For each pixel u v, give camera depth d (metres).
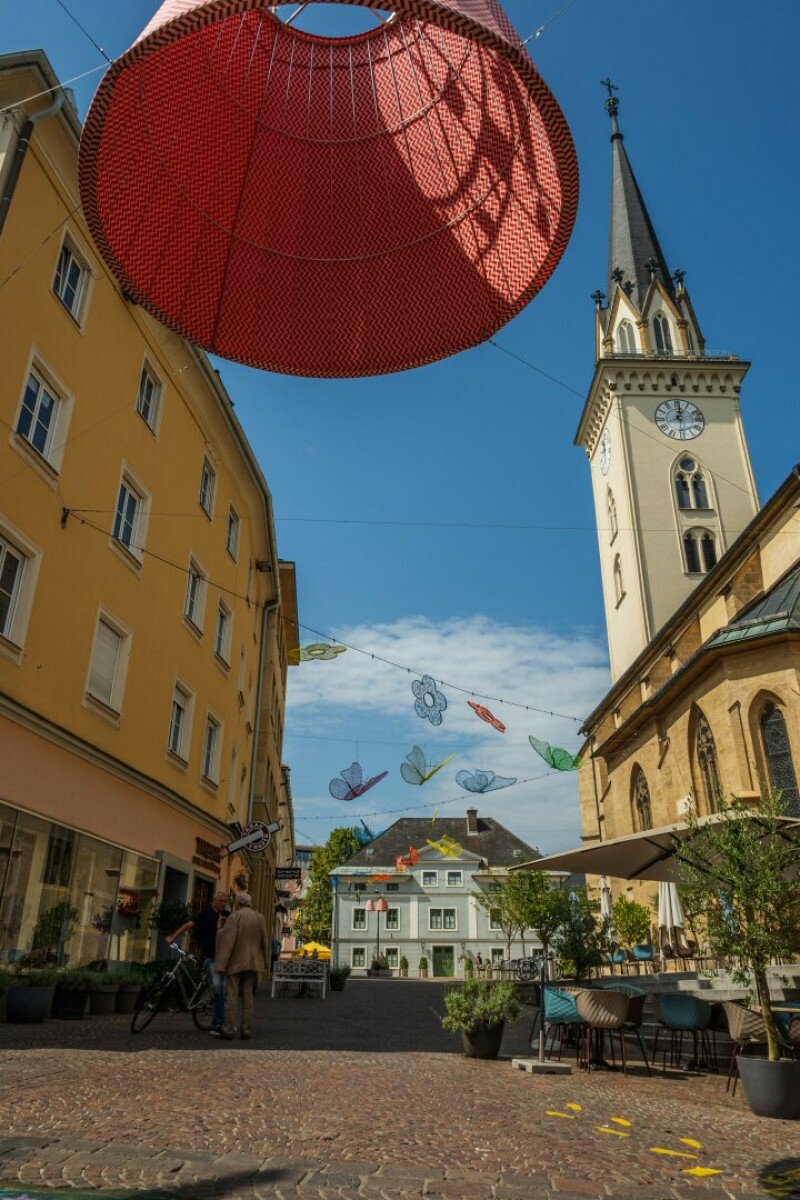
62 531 14.43
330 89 3.76
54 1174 3.93
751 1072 7.11
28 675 13.20
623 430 48.72
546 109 2.76
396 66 3.71
